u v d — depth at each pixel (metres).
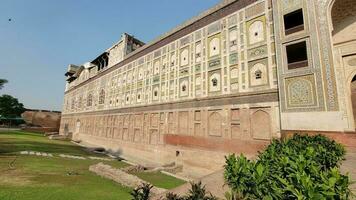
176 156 16.91
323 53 10.11
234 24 14.50
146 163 19.83
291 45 11.36
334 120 9.39
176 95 18.25
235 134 13.09
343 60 10.95
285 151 5.42
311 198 2.69
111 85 30.70
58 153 20.98
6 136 31.91
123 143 25.11
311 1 10.86
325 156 5.84
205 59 16.09
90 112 36.56
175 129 17.62
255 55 12.90
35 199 7.51
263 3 13.05
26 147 22.41
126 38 28.80
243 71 13.36
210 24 16.23
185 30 18.48
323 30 10.27
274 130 11.27
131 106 24.83
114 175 11.34
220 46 15.15
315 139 8.33
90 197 8.10
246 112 12.75
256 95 12.43
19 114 59.66
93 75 37.94
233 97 13.60
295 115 10.55
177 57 18.91
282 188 3.29
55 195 8.07
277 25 11.97
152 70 22.11
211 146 14.30
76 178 11.16
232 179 4.32
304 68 10.59
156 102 20.64
